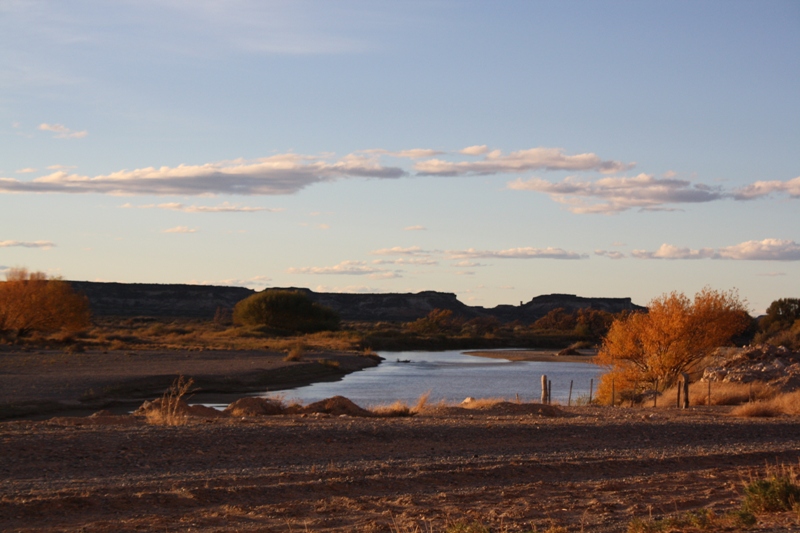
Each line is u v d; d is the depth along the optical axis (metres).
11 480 11.52
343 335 128.12
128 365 53.44
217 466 13.13
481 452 15.44
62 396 35.88
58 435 14.92
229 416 23.11
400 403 26.66
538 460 14.31
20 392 35.81
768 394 31.03
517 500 10.80
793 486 9.93
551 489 11.66
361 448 15.36
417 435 16.84
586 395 42.56
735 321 35.72
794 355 37.72
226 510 9.88
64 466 12.62
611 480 12.57
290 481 11.80
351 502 10.46
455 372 67.75
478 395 43.31
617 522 9.41
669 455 15.27
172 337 101.88
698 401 30.41
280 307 137.38
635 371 35.97
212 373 49.09
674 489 11.73
